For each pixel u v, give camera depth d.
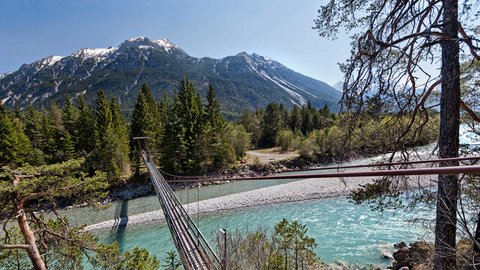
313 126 61.75
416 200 5.22
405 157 5.14
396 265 10.51
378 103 4.98
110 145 35.44
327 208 22.25
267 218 21.34
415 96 4.88
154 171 25.23
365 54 4.61
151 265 8.56
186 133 38.47
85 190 7.71
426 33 4.02
